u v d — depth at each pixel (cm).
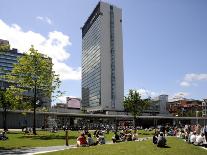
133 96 8375
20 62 5859
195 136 3459
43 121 12006
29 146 3372
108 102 19338
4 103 6662
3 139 4322
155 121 16675
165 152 2492
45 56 6047
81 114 13912
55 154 2375
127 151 2430
